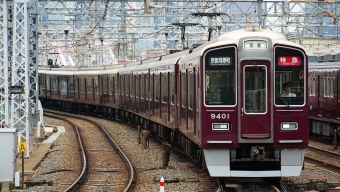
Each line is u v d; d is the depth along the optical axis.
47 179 46.06
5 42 56.38
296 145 39.59
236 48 39.66
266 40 39.47
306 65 39.66
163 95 63.78
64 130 88.62
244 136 39.50
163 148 50.19
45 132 82.38
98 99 114.06
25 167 51.41
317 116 75.69
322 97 73.75
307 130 39.66
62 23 115.56
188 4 97.00
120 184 43.28
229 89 39.75
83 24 113.19
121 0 99.00
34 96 79.31
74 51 149.25
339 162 53.19
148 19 115.62
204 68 39.88
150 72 72.81
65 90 131.75
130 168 48.44
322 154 59.38
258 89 39.59
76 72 126.81
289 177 43.38
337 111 68.69
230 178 41.94
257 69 39.56
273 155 40.22
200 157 46.78
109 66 111.38
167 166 49.97
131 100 89.44
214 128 39.75
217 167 39.97
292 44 39.53
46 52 134.25
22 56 58.25
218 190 38.66
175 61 55.94
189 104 46.97
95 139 75.62
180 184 42.28
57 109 143.00
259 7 94.50
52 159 57.72
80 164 54.06
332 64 70.50
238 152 40.59
